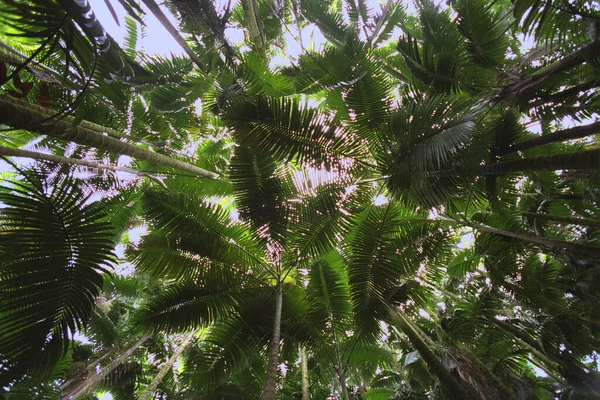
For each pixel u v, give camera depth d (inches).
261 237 198.8
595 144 256.2
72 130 143.5
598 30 128.0
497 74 193.6
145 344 344.2
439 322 262.8
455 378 177.3
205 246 202.5
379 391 330.3
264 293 214.8
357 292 201.2
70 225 114.0
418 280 215.2
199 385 205.8
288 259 209.9
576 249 179.9
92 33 72.3
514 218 224.5
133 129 254.7
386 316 202.2
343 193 197.2
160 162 221.6
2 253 106.7
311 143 182.7
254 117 176.6
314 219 201.0
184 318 202.1
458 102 160.4
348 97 208.4
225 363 210.7
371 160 194.7
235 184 197.6
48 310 113.8
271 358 163.5
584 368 218.1
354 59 207.9
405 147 159.8
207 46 216.1
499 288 235.6
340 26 285.7
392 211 199.8
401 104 201.0
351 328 221.5
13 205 106.5
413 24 319.3
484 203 243.8
